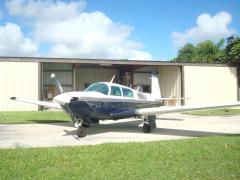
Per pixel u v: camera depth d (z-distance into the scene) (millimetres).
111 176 5098
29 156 6270
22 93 23250
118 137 9883
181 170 5453
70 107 9727
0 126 12898
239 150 6957
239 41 30359
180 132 11125
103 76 33688
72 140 9250
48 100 29594
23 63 23344
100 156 6297
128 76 33031
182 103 27938
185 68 27922
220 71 29016
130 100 11695
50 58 23953
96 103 10281
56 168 5488
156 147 7168
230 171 5438
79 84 32688
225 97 29109
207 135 10273
